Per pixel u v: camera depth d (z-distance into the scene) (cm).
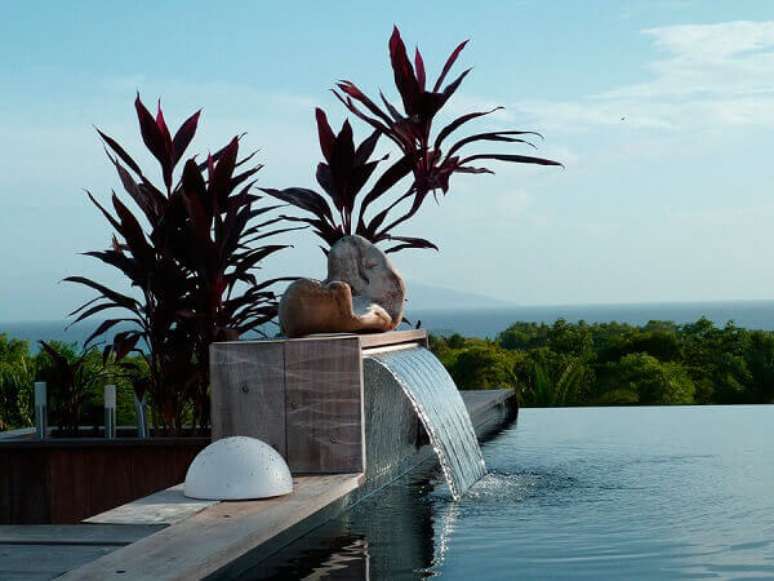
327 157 646
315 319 504
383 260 583
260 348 462
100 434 648
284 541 367
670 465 583
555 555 347
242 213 557
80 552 308
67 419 632
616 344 2647
